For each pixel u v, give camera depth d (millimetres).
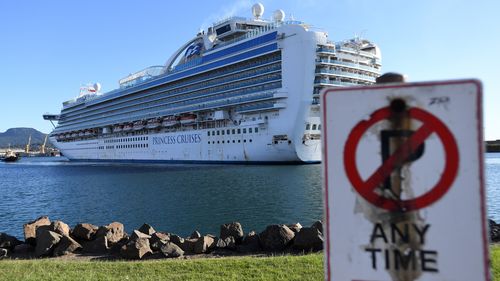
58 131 117812
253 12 76188
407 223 2652
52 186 49344
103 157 100812
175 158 78188
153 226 24500
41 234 14422
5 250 14039
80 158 110312
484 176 2494
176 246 13227
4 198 39594
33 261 11383
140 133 88000
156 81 81250
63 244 14023
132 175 57781
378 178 2713
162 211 28922
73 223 26938
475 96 2525
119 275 9273
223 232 14633
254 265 9641
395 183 2680
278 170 53531
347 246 2789
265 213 26922
